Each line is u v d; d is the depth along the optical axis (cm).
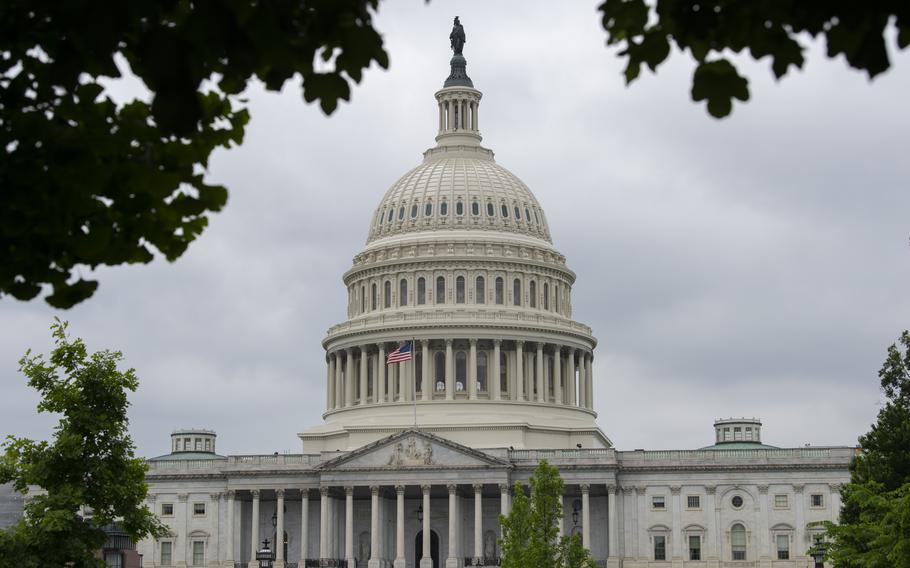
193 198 2066
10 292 1991
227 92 1891
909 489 8775
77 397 6931
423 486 17938
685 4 1670
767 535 17925
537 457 18188
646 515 18175
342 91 1725
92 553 6850
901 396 13138
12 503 16212
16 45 1775
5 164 1819
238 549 18650
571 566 12300
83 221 1989
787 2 1616
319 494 18600
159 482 18800
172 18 1739
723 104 1709
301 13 1669
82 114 1867
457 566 17800
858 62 1570
